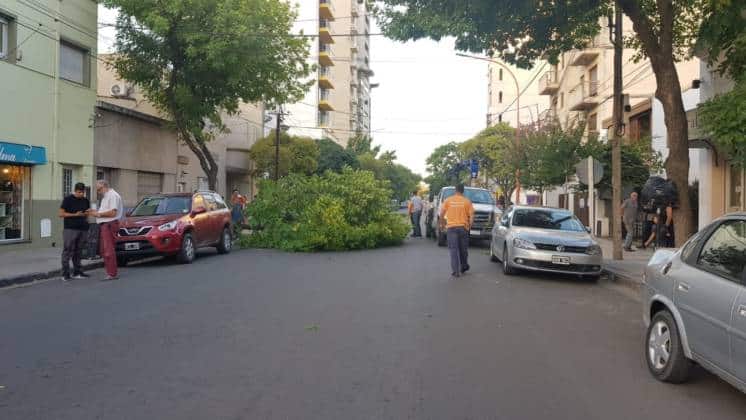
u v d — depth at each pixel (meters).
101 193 12.53
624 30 29.47
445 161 59.56
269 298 9.98
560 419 4.77
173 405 5.00
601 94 30.61
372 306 9.29
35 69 17.17
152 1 19.78
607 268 13.73
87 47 19.67
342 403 5.06
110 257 12.40
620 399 5.26
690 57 14.42
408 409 4.93
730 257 5.14
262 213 19.92
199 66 20.59
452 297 10.19
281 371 5.94
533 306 9.58
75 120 19.11
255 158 36.81
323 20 67.19
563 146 22.70
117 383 5.57
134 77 21.41
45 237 17.83
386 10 12.24
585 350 6.90
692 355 5.34
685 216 10.74
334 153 51.59
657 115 23.19
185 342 7.06
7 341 7.11
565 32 13.01
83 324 8.02
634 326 8.27
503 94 63.91
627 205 18.48
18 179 17.08
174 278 12.42
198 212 15.55
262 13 20.69
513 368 6.13
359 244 19.28
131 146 22.88
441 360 6.36
